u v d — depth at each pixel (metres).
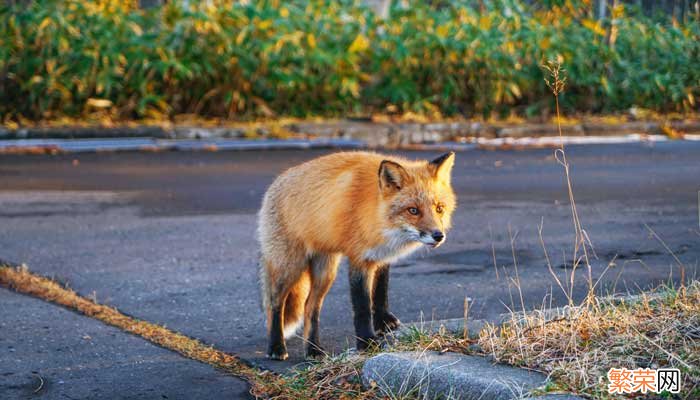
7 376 6.11
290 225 6.69
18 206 11.86
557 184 13.85
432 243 6.32
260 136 18.31
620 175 14.72
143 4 22.91
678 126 21.03
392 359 5.64
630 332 5.58
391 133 18.75
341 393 5.67
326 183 6.60
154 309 7.65
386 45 21.03
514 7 22.17
